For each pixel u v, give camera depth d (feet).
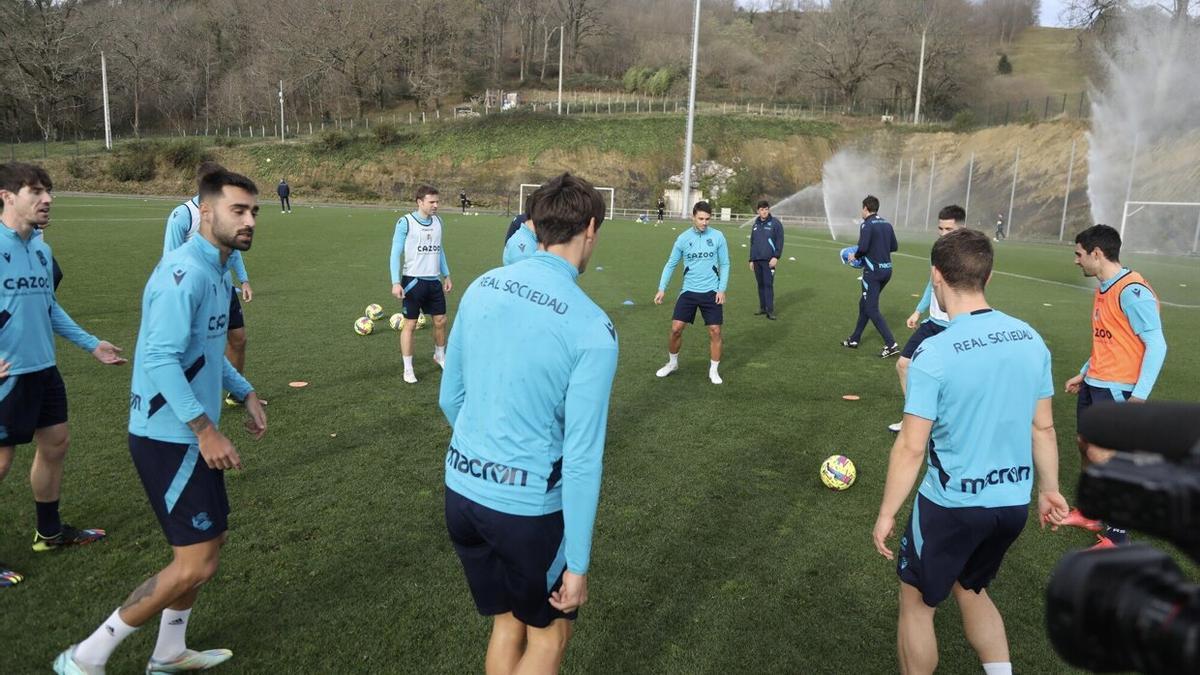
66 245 55.62
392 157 167.94
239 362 20.12
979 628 8.71
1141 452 2.78
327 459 16.81
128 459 16.28
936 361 8.09
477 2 236.84
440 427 19.17
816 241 93.86
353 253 57.93
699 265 23.98
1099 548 2.76
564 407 6.81
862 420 20.84
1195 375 28.02
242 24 230.48
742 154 167.84
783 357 28.81
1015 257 80.79
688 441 18.80
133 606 8.65
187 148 164.14
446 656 9.87
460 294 42.34
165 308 8.29
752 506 14.96
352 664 9.66
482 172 164.04
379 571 12.01
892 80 203.51
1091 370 14.65
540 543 6.89
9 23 189.47
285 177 165.07
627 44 259.19
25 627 10.25
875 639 10.53
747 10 321.32
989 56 220.02
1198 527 2.24
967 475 8.12
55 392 12.03
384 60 216.33
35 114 198.29
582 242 7.27
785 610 11.21
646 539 13.42
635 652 10.11
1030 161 134.41
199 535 8.75
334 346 28.09
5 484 14.87
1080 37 164.45
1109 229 14.20
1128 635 2.41
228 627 10.42
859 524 14.24
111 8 214.69
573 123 172.04
